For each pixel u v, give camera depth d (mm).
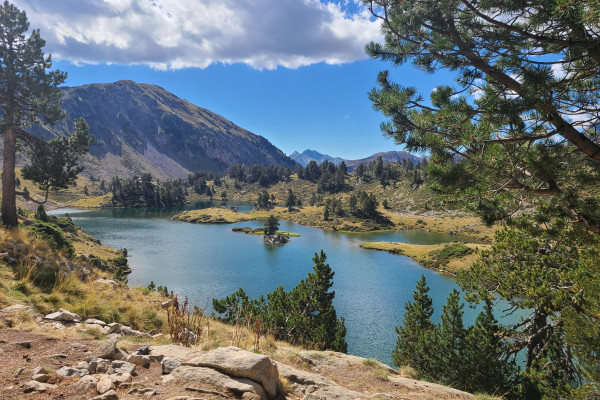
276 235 126188
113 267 64250
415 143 8422
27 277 11859
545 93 6902
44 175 27688
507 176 8305
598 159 7348
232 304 23656
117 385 5109
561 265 14125
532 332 16312
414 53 9031
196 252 100500
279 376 7012
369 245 116500
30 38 27047
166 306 15445
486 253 16641
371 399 6672
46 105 28328
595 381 9859
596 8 5867
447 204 9617
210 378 5559
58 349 6641
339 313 54844
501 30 7961
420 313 22781
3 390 4434
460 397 8258
